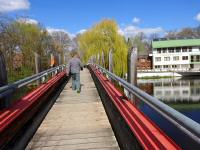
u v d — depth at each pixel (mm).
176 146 3770
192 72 94062
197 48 101062
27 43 44844
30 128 6844
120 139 6027
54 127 7637
